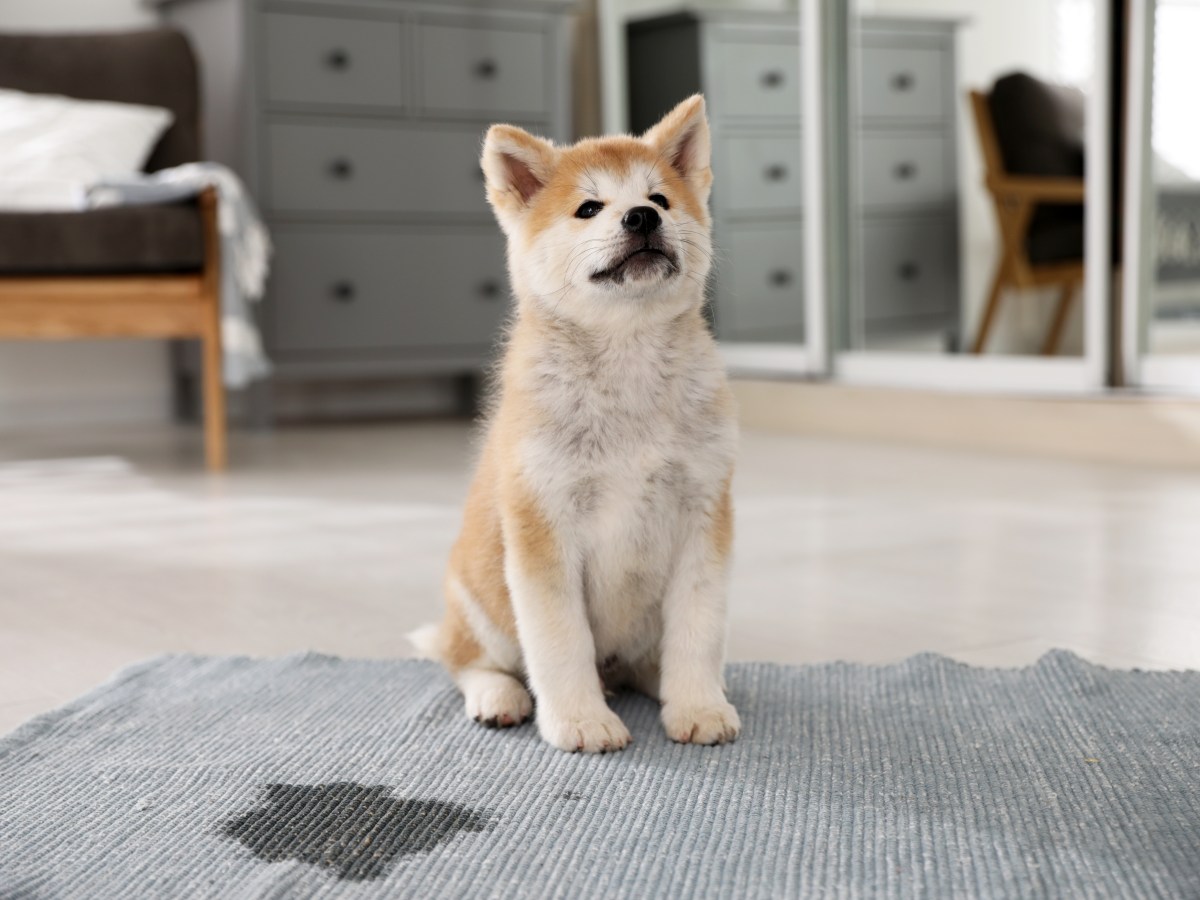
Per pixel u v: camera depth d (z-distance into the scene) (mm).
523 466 1312
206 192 3230
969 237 3871
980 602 1902
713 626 1349
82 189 3311
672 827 1092
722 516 1355
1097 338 3379
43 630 1811
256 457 3615
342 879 997
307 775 1227
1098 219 3330
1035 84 3670
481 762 1263
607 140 1483
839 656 1647
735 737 1319
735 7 4320
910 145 3973
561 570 1321
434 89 4336
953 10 3828
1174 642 1669
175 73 3941
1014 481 3002
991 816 1104
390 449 3762
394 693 1492
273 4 4070
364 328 4293
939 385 3834
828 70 4086
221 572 2170
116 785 1200
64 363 4441
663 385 1323
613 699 1496
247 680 1536
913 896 953
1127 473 3070
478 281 4477
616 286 1305
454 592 1460
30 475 3303
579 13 4980
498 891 971
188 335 3279
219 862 1028
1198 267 3281
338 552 2322
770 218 4273
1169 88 3254
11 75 3846
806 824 1095
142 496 2961
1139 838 1052
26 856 1041
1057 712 1368
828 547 2316
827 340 4164
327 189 4195
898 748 1281
